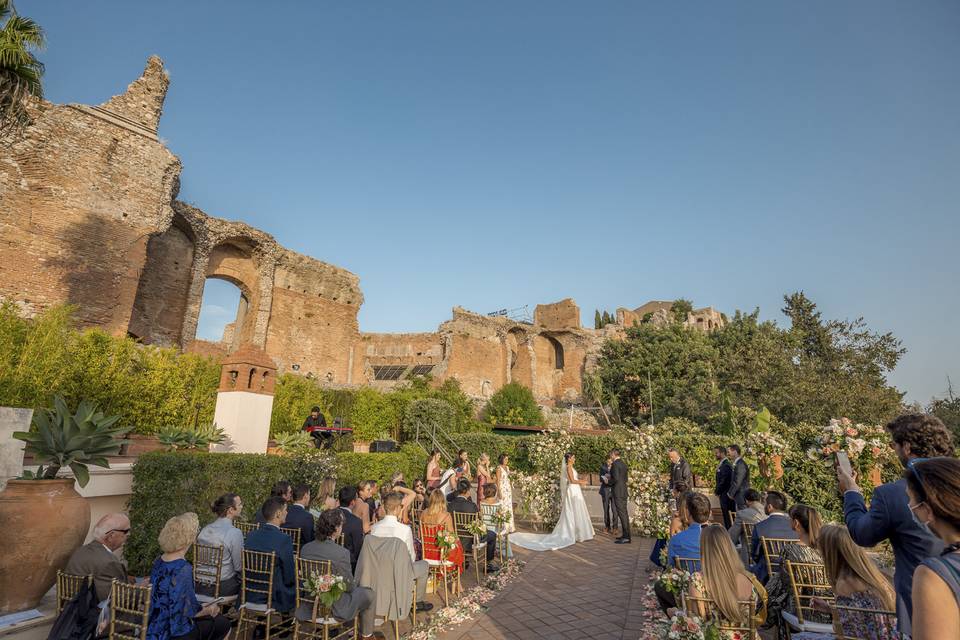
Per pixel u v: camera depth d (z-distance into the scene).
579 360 49.47
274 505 5.41
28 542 4.58
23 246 16.42
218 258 27.72
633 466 12.60
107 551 4.41
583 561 9.10
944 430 2.84
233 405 9.54
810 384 23.55
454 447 19.27
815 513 4.63
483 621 5.97
